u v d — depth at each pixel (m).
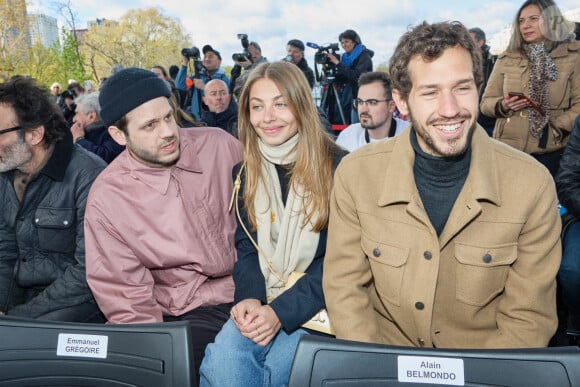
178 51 30.19
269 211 1.90
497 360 0.99
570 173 2.31
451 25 1.30
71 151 2.17
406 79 1.35
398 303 1.50
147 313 1.93
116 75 1.83
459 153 1.33
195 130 2.09
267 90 1.83
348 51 5.36
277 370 1.70
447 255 1.44
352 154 1.63
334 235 1.65
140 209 1.91
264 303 1.83
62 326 1.16
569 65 3.09
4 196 2.22
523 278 1.43
